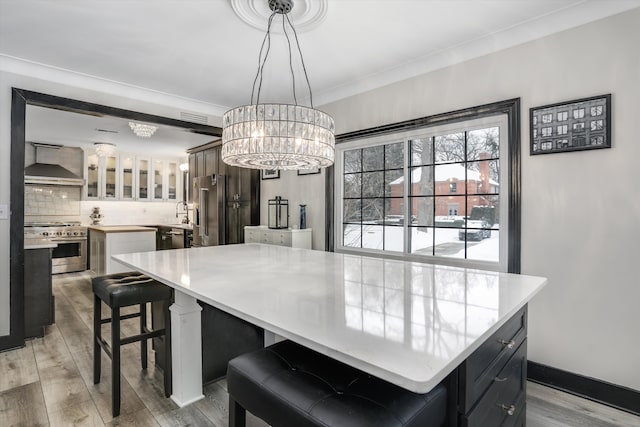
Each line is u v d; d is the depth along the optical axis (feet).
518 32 7.65
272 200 14.44
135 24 7.62
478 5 6.83
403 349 2.76
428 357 2.62
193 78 10.82
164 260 7.18
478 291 4.59
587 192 6.84
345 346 2.80
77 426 5.73
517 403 4.65
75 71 10.18
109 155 19.53
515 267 7.74
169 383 6.61
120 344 6.07
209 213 17.58
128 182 22.27
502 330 4.05
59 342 9.41
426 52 8.90
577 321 6.97
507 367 4.25
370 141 10.96
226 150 6.32
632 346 6.37
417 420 2.80
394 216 10.60
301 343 3.04
